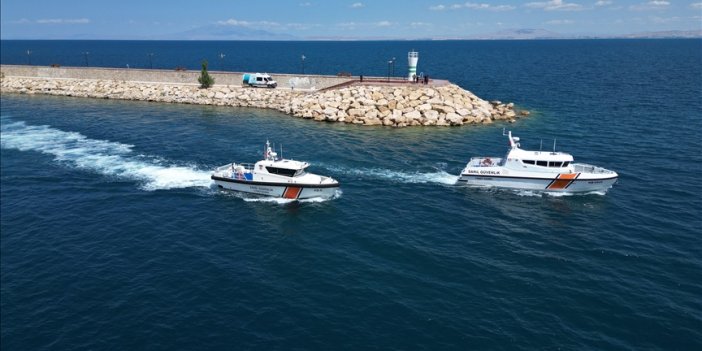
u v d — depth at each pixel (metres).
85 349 19.61
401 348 19.22
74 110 71.94
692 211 33.19
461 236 29.58
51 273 25.53
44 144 52.12
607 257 26.72
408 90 65.81
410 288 23.50
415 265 25.84
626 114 66.50
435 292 23.12
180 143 51.91
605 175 36.81
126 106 75.50
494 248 27.91
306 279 24.42
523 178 37.53
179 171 42.97
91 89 86.38
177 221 32.25
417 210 33.88
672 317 21.12
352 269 25.41
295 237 29.55
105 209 34.44
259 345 19.50
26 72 96.38
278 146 50.22
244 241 29.06
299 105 68.19
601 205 34.66
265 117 65.88
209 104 76.50
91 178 41.22
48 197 36.88
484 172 38.34
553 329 20.33
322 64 172.75
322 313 21.50
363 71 141.25
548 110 70.62
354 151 48.44
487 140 52.69
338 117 62.62
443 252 27.38
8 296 23.42
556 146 50.16
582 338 19.77
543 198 36.28
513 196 36.72
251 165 43.47
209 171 43.03
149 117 66.31
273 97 75.25
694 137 53.16
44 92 88.12
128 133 56.62
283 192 36.41
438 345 19.36
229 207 34.91
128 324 21.09
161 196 37.12
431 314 21.38
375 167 43.50
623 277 24.52
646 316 21.20
